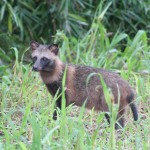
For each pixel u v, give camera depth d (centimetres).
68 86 1206
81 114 1014
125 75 1379
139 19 1886
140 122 1174
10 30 1731
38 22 1842
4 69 1489
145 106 1277
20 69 1401
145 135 1016
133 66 1524
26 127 1094
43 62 1217
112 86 1150
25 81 1325
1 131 1112
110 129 1017
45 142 952
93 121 1191
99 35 1662
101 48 1616
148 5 1880
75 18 1788
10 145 954
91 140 984
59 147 965
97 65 1499
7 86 1340
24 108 1206
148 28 1905
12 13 1670
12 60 1705
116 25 1894
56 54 1237
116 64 1546
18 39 1806
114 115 1042
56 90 1227
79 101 1209
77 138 985
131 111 1226
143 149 962
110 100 1080
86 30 1833
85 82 1193
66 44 1558
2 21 1831
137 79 1324
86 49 1638
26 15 1817
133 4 1888
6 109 1250
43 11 1836
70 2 1806
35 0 1856
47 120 1084
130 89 1160
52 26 1841
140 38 1603
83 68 1211
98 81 1176
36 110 1252
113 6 1842
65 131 1001
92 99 1188
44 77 1230
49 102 1237
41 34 1859
